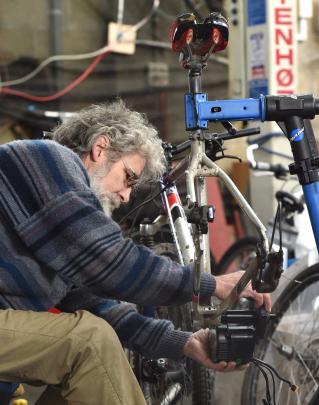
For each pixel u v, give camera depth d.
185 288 2.92
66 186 2.84
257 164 5.24
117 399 2.74
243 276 2.92
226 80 8.72
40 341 2.79
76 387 2.77
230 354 2.95
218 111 2.96
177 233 3.56
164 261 2.92
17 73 8.31
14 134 8.25
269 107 2.87
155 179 3.42
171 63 8.85
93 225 2.81
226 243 6.86
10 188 2.84
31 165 2.85
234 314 3.00
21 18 8.38
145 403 2.79
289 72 6.83
